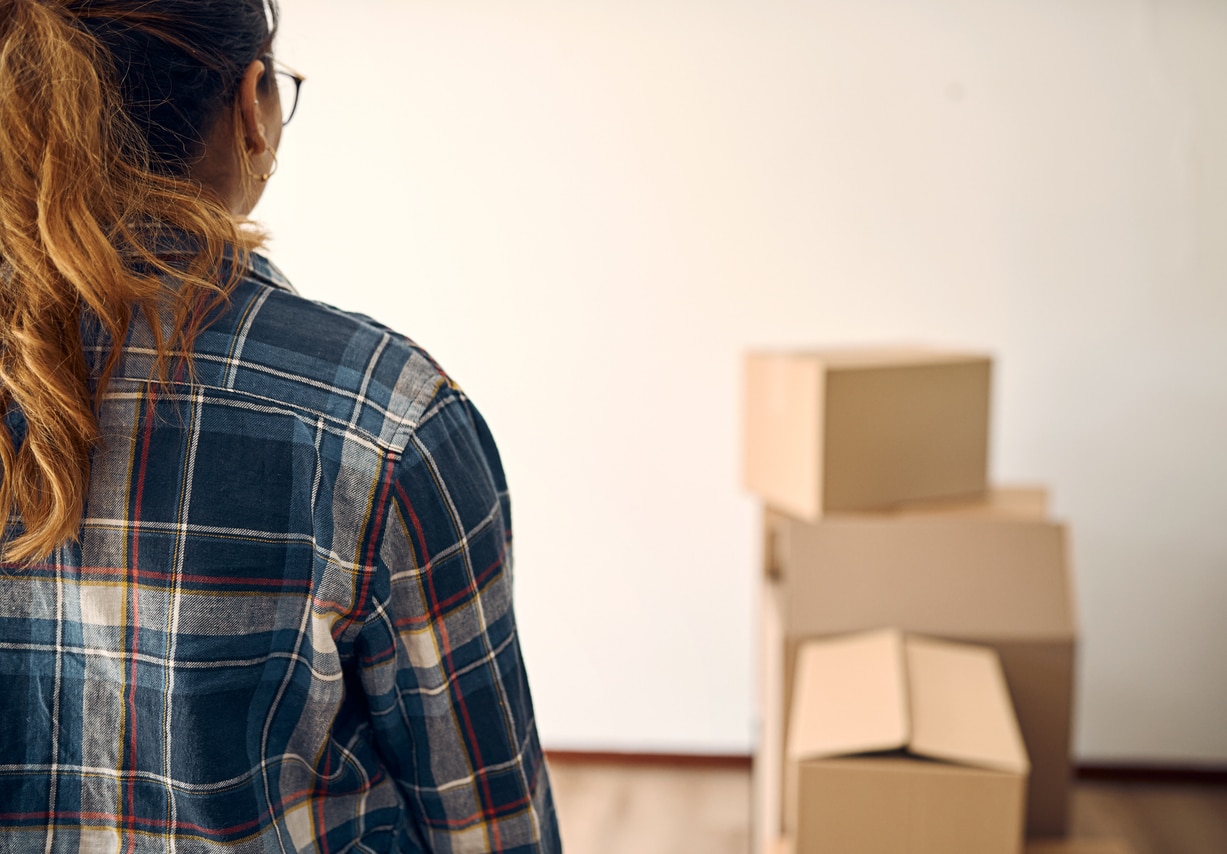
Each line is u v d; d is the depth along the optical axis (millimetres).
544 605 2701
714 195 2506
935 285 2506
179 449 516
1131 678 2592
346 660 555
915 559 1750
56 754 536
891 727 1451
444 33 2465
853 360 1876
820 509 1828
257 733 536
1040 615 1687
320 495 521
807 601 1739
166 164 535
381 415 526
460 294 2572
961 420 1923
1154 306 2461
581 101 2480
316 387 526
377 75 2486
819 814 1444
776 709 1788
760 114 2467
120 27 503
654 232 2527
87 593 518
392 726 582
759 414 2057
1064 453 2535
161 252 520
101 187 490
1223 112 2375
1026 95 2416
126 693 522
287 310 542
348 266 2564
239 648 521
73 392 488
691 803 2547
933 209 2479
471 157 2514
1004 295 2494
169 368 514
